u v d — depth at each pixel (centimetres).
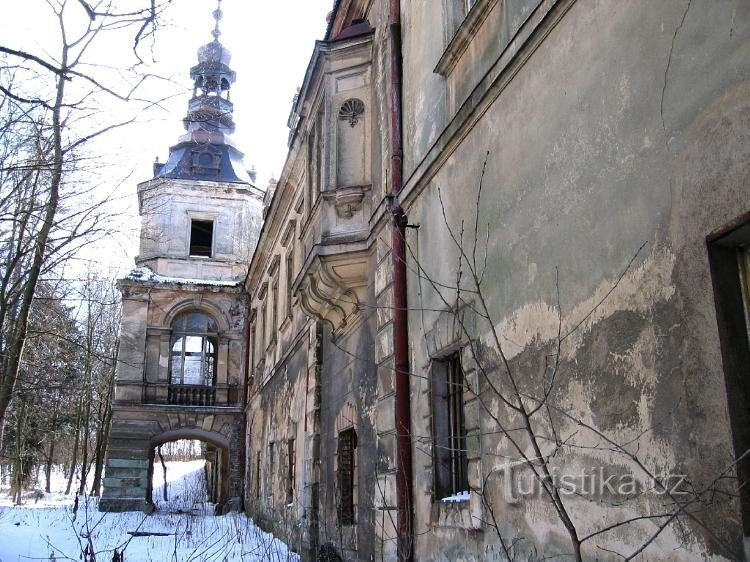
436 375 855
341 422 1280
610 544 496
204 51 3591
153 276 2977
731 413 402
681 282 445
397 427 920
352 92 1190
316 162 1284
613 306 512
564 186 591
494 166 728
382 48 1138
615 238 516
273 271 2373
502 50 721
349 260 1127
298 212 1869
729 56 416
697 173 437
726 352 411
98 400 3912
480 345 731
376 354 1033
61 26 686
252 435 2720
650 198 480
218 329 3044
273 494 2091
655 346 465
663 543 444
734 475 392
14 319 1391
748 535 383
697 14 445
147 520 2412
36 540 1670
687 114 449
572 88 588
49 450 4856
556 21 616
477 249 752
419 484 872
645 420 470
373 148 1148
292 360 1867
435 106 912
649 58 490
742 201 401
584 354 545
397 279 962
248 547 1772
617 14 531
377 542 991
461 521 740
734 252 432
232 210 3197
